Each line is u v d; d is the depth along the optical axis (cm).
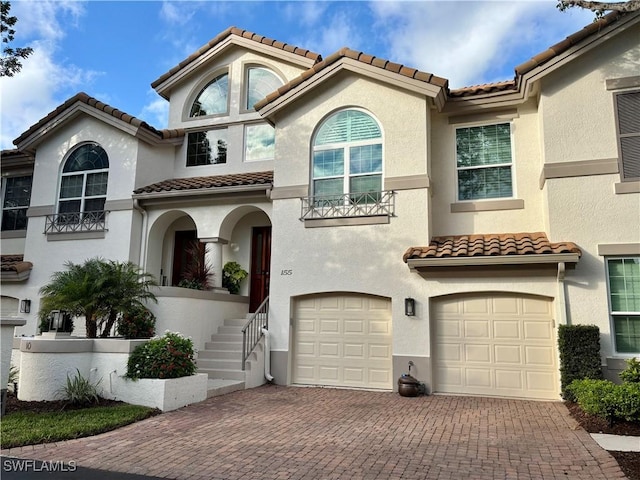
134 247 1548
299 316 1332
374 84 1336
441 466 634
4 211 1889
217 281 1515
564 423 864
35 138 1681
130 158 1592
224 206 1523
